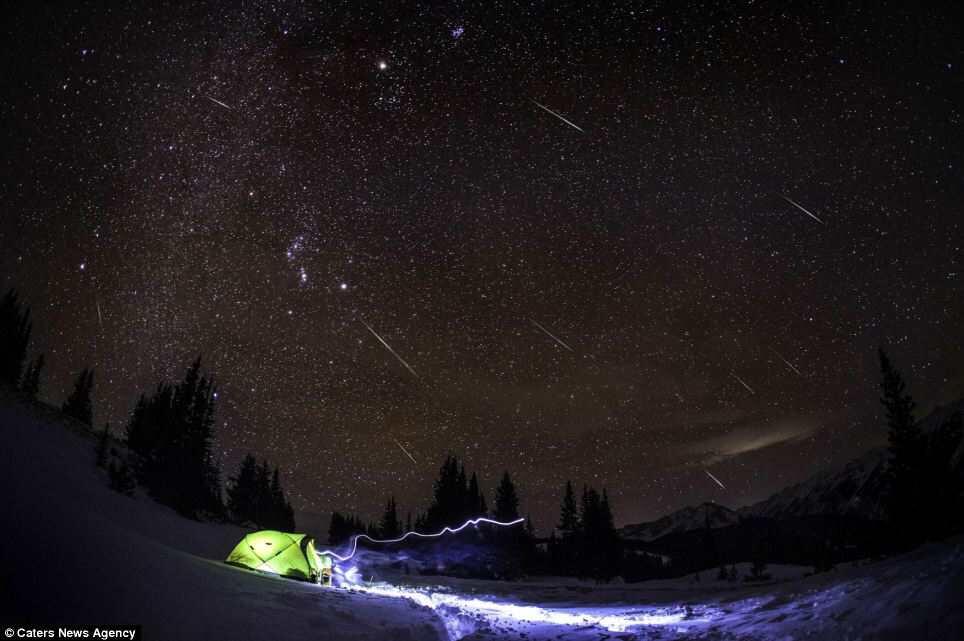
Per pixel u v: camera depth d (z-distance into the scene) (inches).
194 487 1419.8
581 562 2298.2
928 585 235.8
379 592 615.5
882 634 215.5
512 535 2400.3
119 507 890.7
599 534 2386.8
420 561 1737.2
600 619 504.4
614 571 2251.5
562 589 1159.6
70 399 1942.7
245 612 307.3
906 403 1321.4
